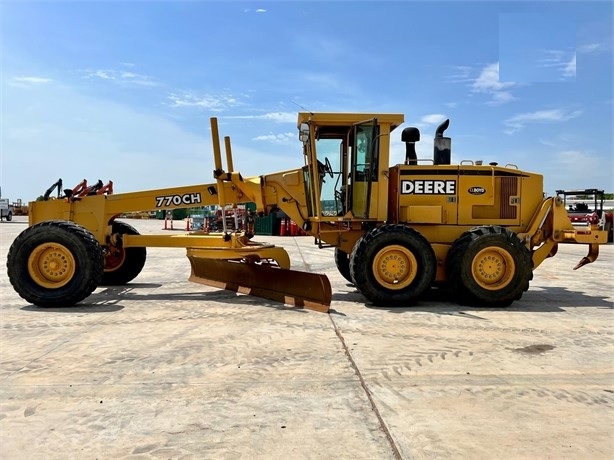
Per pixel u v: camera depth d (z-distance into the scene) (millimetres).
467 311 6418
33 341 4832
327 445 2785
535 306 6859
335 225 7324
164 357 4332
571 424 3086
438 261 7184
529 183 7590
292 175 7375
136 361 4219
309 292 6523
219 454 2684
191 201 7641
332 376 3875
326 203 7227
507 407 3326
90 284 6512
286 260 7188
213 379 3795
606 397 3520
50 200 7688
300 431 2949
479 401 3418
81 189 7848
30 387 3623
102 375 3875
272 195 7391
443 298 7383
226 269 7957
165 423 3047
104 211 7652
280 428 2984
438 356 4414
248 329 5328
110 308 6461
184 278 9336
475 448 2773
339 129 7227
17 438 2857
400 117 6969
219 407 3283
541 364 4230
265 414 3178
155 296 7363
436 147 7660
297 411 3225
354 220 7098
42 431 2941
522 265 6715
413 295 6570
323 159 7230
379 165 7016
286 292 6891
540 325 5664
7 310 6340
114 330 5281
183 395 3482
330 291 6234
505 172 7539
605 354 4539
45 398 3426
